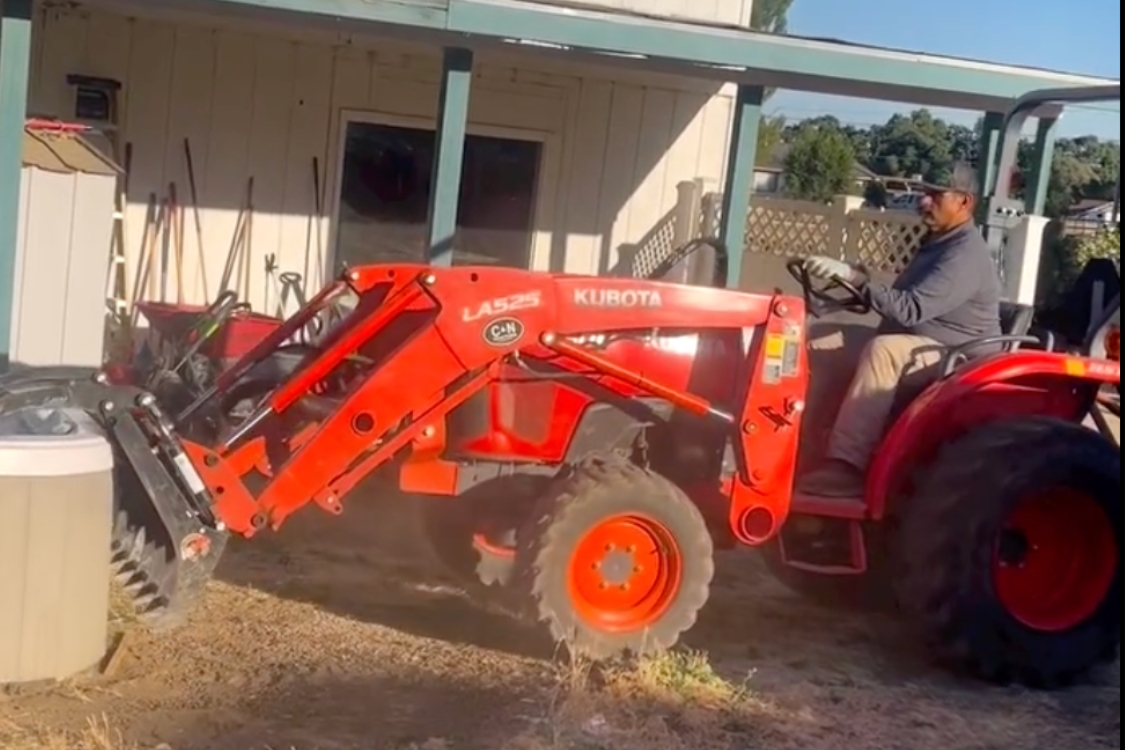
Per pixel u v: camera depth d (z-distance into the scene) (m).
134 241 11.83
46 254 9.34
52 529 5.45
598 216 13.06
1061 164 21.06
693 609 6.24
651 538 6.23
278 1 8.91
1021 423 6.70
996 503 6.45
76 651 5.60
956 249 6.88
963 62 10.20
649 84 12.93
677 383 6.59
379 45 11.70
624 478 6.16
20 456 5.39
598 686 6.02
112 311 11.33
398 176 12.51
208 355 8.28
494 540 6.51
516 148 12.77
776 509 6.49
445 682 5.96
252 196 12.12
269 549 7.79
